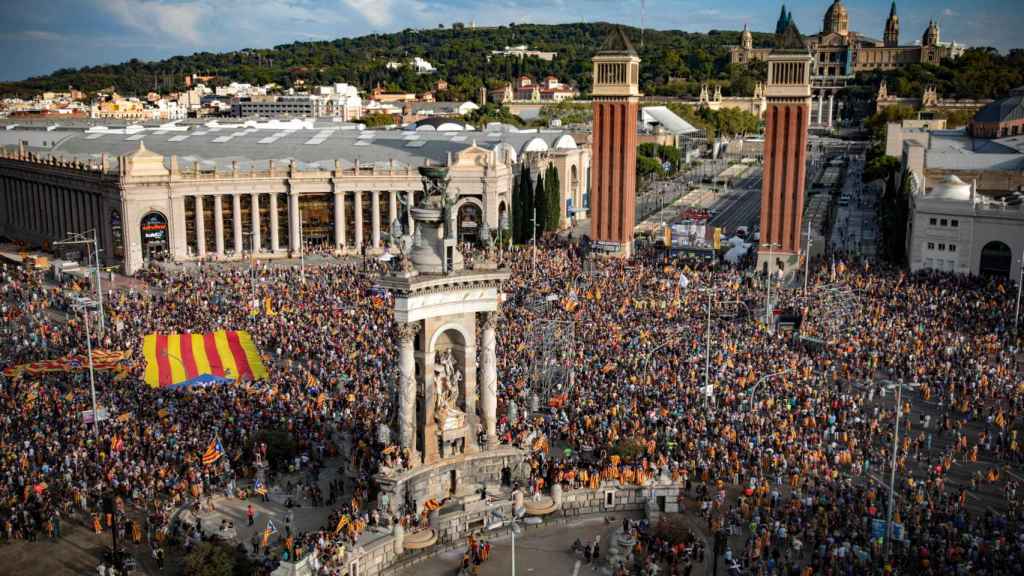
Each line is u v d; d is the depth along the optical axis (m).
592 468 70.25
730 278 133.25
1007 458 77.00
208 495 68.81
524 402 82.69
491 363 69.25
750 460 73.25
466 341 68.44
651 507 67.38
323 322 106.88
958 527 63.22
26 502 66.62
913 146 182.12
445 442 67.69
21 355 96.81
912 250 144.25
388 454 65.19
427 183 66.38
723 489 69.38
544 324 100.19
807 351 99.88
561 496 67.06
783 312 110.38
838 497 67.88
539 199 176.38
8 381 88.75
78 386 88.19
